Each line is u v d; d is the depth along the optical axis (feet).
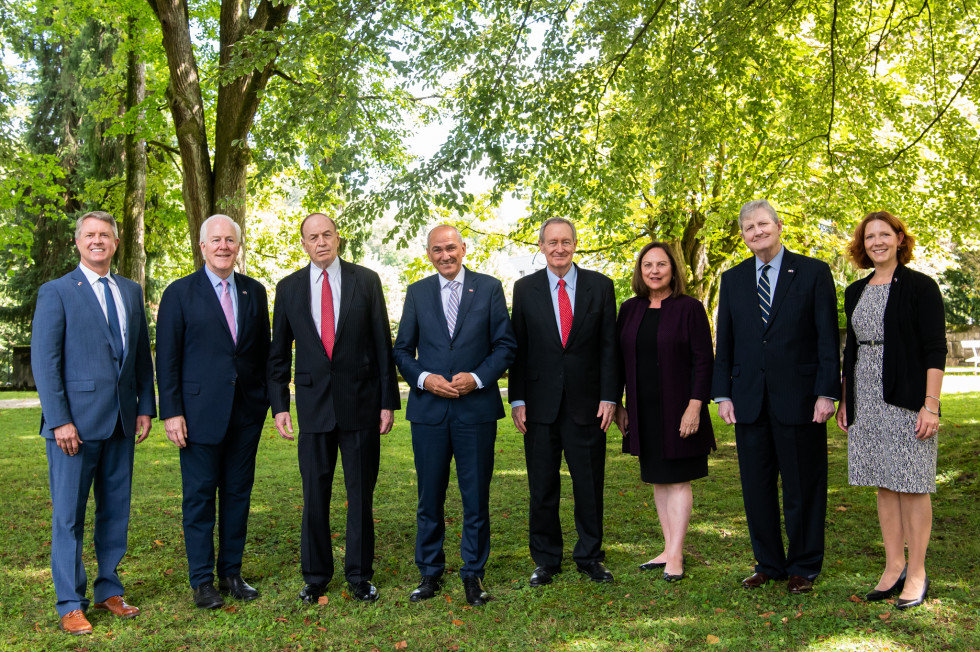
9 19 46.32
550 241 12.75
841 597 11.25
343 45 22.45
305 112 23.11
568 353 12.72
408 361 12.48
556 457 12.83
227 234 12.26
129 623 11.05
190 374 11.99
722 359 12.60
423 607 11.50
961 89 26.73
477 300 12.61
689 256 43.65
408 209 22.29
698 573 12.73
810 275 11.92
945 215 28.81
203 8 41.93
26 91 71.41
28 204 44.88
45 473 23.11
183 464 11.98
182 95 33.47
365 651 9.96
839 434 29.01
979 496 17.15
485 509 12.44
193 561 11.83
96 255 11.50
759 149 30.89
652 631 10.28
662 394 12.75
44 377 11.01
